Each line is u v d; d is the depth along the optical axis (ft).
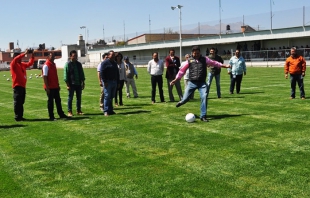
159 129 28.37
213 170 18.48
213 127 28.25
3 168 20.21
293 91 42.63
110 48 255.09
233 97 46.44
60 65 290.76
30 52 35.14
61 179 18.17
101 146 24.00
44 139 26.66
